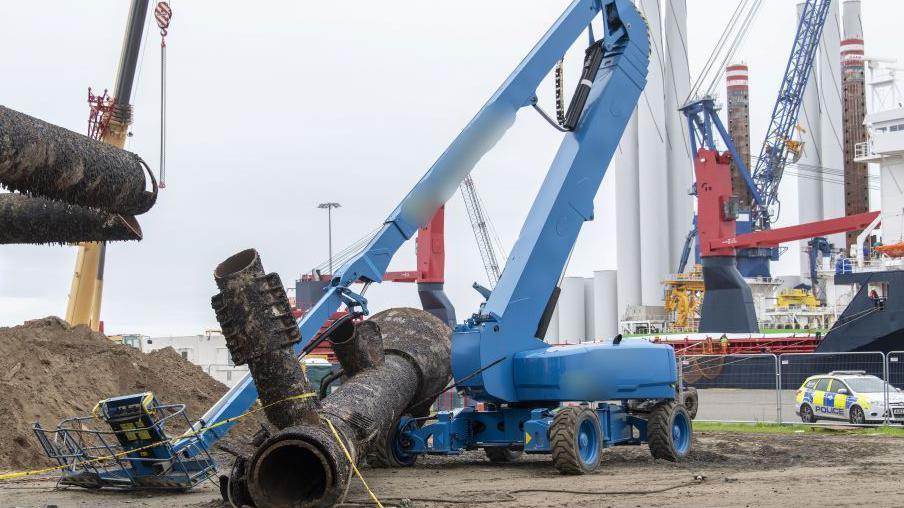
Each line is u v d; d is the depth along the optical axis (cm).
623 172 11131
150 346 4988
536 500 1231
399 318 1769
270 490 1048
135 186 806
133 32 3384
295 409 1115
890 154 5012
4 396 1897
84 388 2145
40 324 2384
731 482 1415
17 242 852
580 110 1794
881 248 4947
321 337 1443
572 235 1753
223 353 4944
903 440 2292
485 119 1664
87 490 1388
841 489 1303
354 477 1523
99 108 3419
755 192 7456
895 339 4891
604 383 1644
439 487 1384
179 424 2186
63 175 740
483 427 1695
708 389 4819
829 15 11800
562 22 1762
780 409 2947
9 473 1677
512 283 1678
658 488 1334
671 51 11138
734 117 10306
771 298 8350
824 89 11869
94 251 3494
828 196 11731
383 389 1439
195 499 1287
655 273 10756
